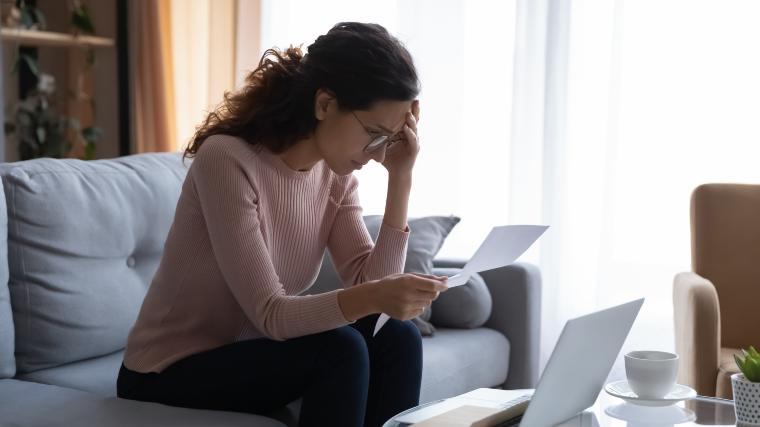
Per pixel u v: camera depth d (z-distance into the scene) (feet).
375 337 5.44
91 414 4.98
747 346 8.14
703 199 8.35
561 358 4.24
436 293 4.69
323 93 5.12
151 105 12.27
